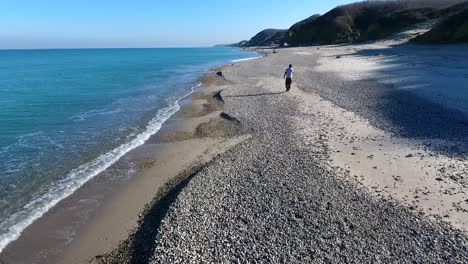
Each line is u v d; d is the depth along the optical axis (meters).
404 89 27.11
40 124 22.62
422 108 21.27
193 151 17.06
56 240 10.27
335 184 11.80
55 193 13.05
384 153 14.57
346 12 119.38
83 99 31.39
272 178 12.38
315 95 27.08
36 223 11.12
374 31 91.62
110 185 13.68
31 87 39.56
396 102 23.17
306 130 18.23
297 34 134.12
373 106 22.59
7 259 9.47
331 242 8.72
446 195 10.99
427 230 9.19
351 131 17.72
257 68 49.88
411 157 14.01
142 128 21.44
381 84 29.89
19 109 27.17
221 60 91.56
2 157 16.61
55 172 14.89
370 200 10.74
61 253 9.70
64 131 20.97
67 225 11.02
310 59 59.44
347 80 33.09
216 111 24.44
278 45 159.00
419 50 54.69
